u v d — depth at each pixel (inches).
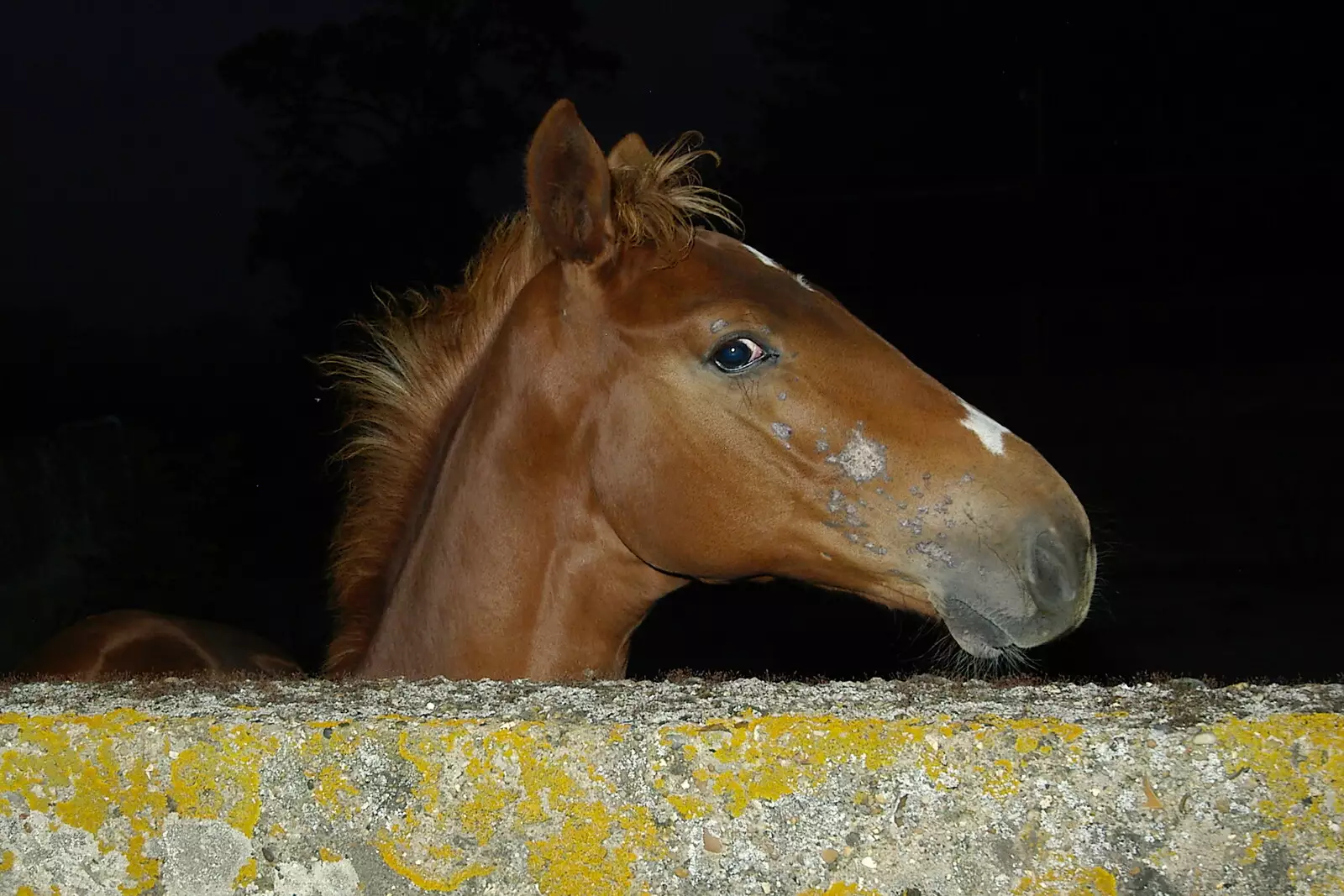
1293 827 53.3
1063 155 978.1
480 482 102.2
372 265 1112.2
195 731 59.2
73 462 392.5
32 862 60.1
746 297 94.2
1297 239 770.8
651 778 56.2
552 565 101.7
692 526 96.2
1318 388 610.2
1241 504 488.1
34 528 381.4
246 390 871.7
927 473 91.1
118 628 144.6
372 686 68.6
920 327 822.5
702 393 94.2
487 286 112.0
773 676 75.0
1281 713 54.9
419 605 105.6
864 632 370.0
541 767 56.9
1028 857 54.5
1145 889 53.8
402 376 114.9
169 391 867.4
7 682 83.4
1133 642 327.0
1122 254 802.8
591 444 98.9
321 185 1120.8
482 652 102.4
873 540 92.9
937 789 55.0
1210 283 764.6
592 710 60.0
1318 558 425.1
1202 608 365.7
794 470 93.4
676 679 72.4
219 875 58.9
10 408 789.9
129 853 59.5
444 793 57.4
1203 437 546.3
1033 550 88.7
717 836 55.8
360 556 115.5
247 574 420.5
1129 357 748.6
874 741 55.6
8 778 60.1
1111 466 528.7
